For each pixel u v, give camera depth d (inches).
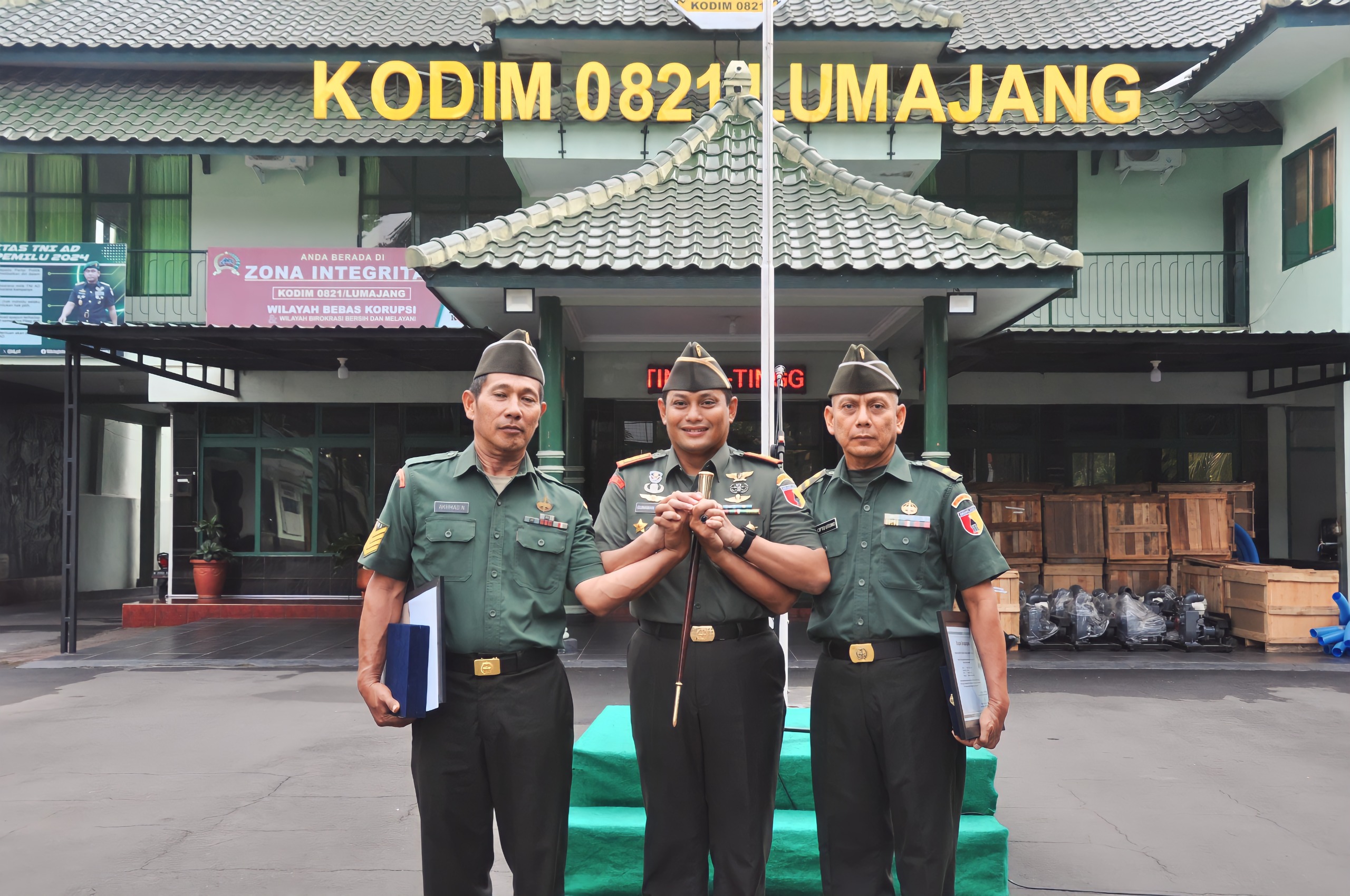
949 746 111.7
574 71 458.9
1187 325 472.1
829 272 300.4
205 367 462.3
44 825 174.7
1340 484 394.3
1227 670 331.9
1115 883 147.9
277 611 474.3
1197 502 406.6
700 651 109.6
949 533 114.3
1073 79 469.4
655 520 104.7
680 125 422.3
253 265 425.4
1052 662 346.0
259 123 455.8
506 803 104.1
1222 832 170.4
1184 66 462.6
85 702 285.7
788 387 454.9
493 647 104.7
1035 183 488.1
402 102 478.0
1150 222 482.3
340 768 212.2
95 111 459.8
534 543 108.1
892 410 116.2
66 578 372.5
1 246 453.7
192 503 497.4
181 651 378.0
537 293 338.3
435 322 425.7
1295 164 425.1
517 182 474.3
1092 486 423.8
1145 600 382.0
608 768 146.3
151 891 145.3
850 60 456.4
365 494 499.2
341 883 147.9
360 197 498.6
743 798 108.2
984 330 366.9
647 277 303.9
